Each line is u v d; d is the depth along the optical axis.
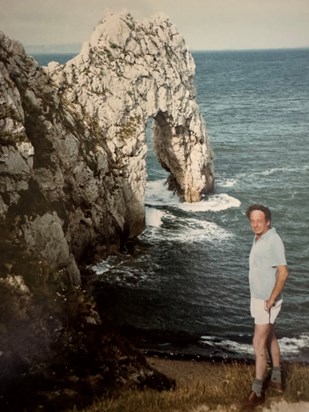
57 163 34.78
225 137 87.62
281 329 28.69
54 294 22.05
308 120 104.88
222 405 11.44
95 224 38.62
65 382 16.77
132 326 29.41
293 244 41.19
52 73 43.19
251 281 10.70
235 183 59.34
